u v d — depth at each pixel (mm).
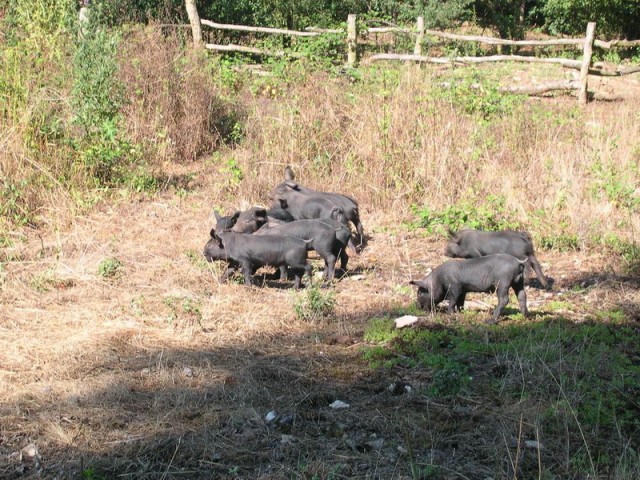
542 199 12273
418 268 10945
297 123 13508
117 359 8984
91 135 12789
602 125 14656
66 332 9352
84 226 11562
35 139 12430
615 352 9039
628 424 8258
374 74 15023
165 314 9695
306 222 10594
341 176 12859
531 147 13562
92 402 8477
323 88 14375
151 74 14508
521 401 8422
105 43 13328
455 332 9422
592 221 11641
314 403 8531
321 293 10047
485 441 8133
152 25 16438
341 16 23531
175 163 14000
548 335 9258
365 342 9320
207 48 18156
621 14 24734
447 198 12430
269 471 7918
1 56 13141
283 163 13102
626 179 12562
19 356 8984
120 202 12289
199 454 8055
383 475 7855
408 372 8875
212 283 10375
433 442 8117
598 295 10266
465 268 9695
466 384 8609
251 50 18109
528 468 7926
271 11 21859
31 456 8023
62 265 10523
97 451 8055
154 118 14242
